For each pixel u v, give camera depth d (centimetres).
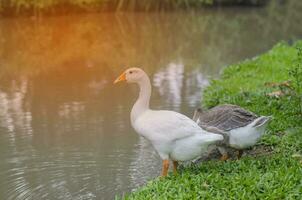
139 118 750
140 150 928
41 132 1041
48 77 1529
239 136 759
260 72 1406
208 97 1180
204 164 769
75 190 775
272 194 640
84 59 1783
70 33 2312
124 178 810
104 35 2275
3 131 1050
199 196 648
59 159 895
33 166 868
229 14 2952
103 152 921
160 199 650
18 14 2714
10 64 1708
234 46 2008
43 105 1238
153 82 1441
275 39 2162
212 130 759
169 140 712
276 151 822
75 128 1059
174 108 1182
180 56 1822
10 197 759
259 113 980
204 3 3194
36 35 2259
